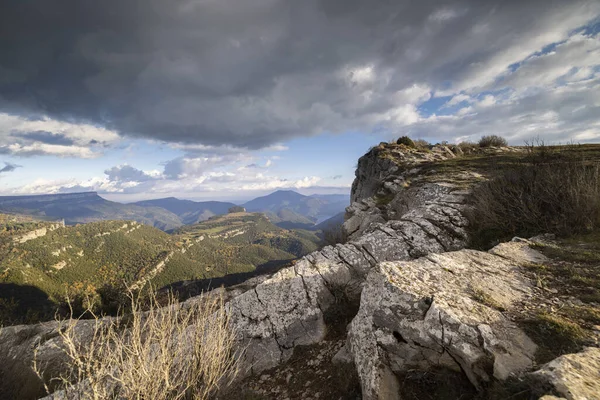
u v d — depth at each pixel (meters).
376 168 22.53
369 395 3.41
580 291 3.48
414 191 11.83
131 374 3.00
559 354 2.59
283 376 5.01
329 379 4.47
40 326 9.34
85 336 7.06
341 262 6.95
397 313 3.67
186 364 3.74
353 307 6.21
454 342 3.06
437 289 3.78
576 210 5.36
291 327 5.80
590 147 12.64
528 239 5.41
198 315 4.09
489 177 11.33
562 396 1.99
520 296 3.56
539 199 6.21
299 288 6.36
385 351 3.61
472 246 6.49
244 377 5.20
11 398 5.06
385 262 4.65
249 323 5.90
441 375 3.22
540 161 8.23
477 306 3.38
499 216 6.62
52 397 3.10
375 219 12.41
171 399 3.29
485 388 2.78
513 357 2.69
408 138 27.61
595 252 4.35
